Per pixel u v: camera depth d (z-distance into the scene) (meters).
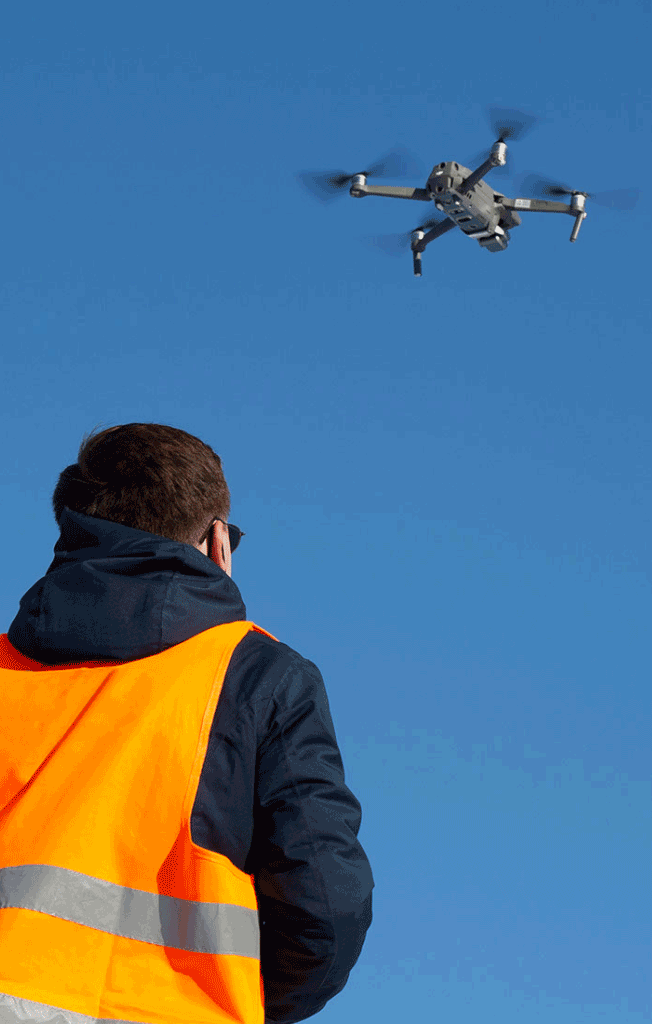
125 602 2.43
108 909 2.20
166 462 2.65
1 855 2.25
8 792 2.36
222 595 2.50
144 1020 2.13
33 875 2.20
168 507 2.62
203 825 2.26
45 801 2.28
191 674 2.38
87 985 2.14
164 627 2.41
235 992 2.17
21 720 2.43
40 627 2.48
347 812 2.38
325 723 2.45
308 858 2.28
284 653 2.49
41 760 2.36
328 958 2.32
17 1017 2.07
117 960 2.18
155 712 2.33
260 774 2.34
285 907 2.29
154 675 2.38
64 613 2.46
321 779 2.36
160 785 2.28
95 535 2.52
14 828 2.27
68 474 2.74
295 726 2.39
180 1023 2.14
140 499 2.62
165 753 2.30
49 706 2.43
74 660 2.46
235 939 2.21
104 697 2.38
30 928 2.15
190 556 2.47
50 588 2.49
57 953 2.15
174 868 2.24
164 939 2.21
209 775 2.29
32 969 2.12
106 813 2.25
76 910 2.18
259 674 2.41
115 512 2.62
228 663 2.41
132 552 2.47
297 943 2.31
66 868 2.19
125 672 2.41
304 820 2.30
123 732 2.32
